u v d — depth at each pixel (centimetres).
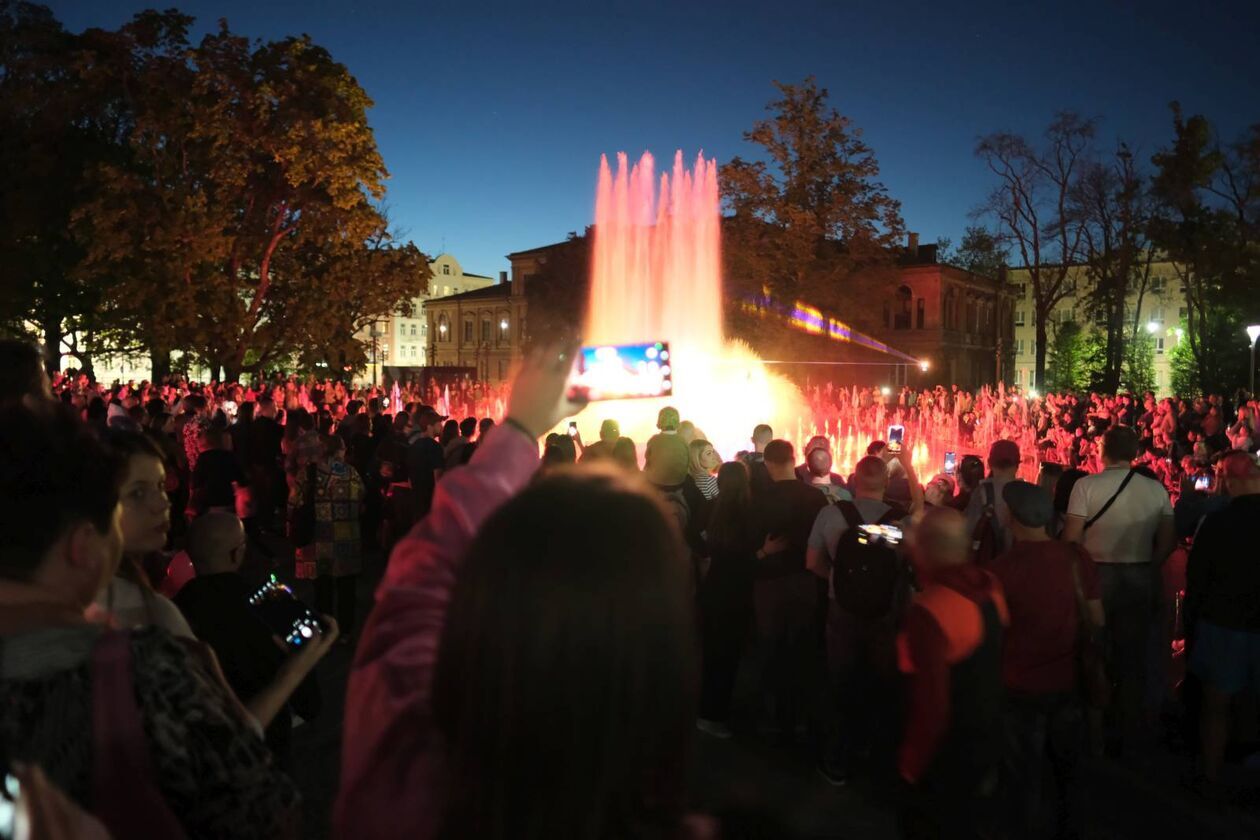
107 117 3394
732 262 4144
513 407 136
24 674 128
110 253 2909
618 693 89
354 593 754
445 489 125
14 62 3017
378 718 107
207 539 308
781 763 531
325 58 3091
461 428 1038
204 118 2850
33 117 3098
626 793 91
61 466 146
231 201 3108
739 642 576
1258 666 475
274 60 2980
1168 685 652
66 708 128
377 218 3195
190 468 1166
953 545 350
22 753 124
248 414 1400
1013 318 8038
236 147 2989
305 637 288
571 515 95
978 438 2331
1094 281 4831
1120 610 540
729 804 467
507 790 89
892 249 4347
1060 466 688
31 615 138
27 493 142
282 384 3222
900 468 838
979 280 7306
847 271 4128
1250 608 473
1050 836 425
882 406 3284
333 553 731
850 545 495
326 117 2997
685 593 97
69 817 94
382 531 1135
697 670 97
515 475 129
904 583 500
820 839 431
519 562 91
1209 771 484
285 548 1172
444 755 99
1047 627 392
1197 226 4250
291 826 147
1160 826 456
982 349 7438
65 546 145
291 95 2952
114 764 129
